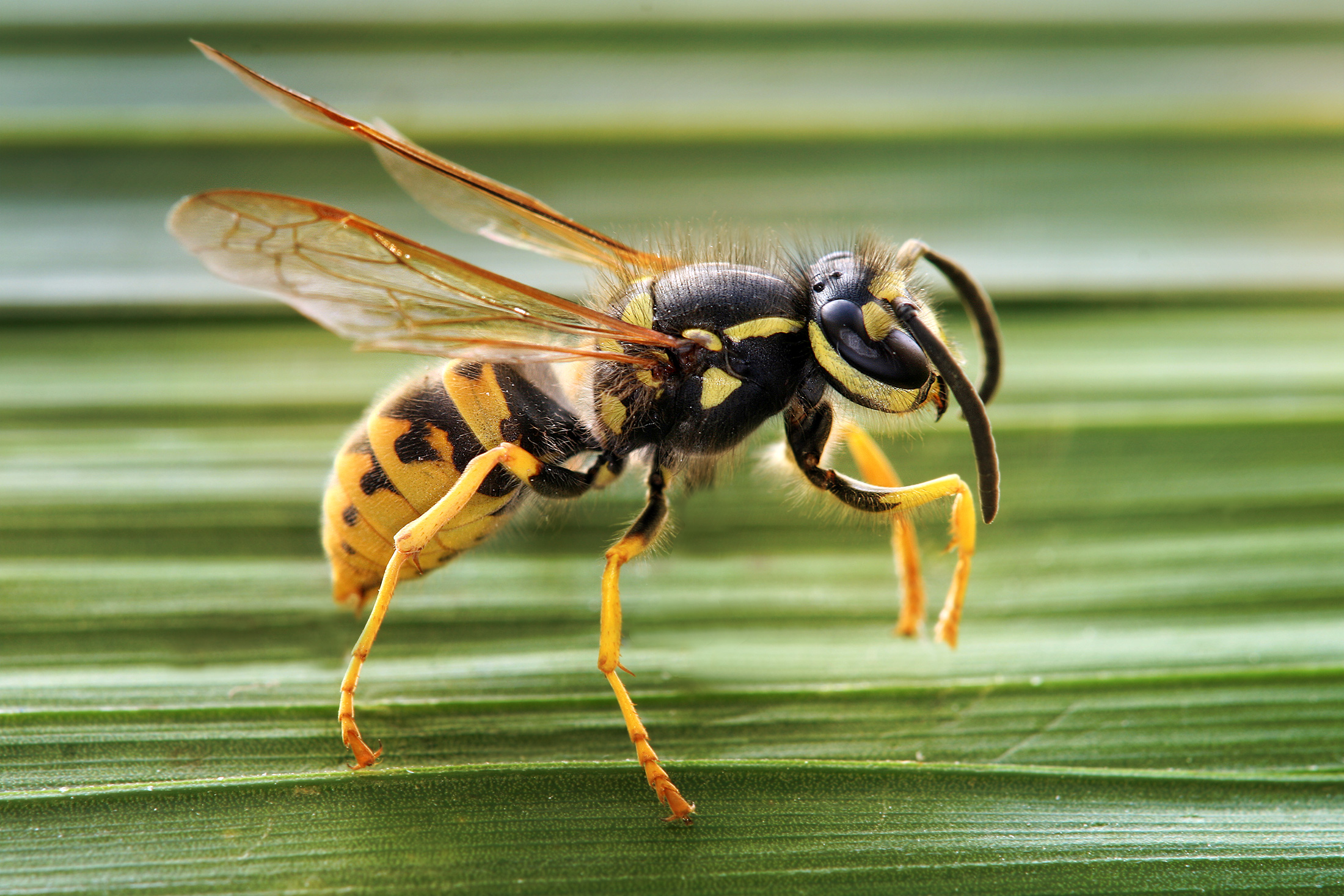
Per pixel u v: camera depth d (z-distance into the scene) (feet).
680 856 0.26
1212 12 0.34
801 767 0.27
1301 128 0.32
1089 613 0.28
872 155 0.32
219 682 0.27
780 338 0.28
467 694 0.27
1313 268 0.31
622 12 0.33
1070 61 0.33
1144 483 0.29
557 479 0.28
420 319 0.27
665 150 0.32
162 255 0.30
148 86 0.32
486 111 0.32
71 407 0.29
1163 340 0.31
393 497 0.27
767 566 0.29
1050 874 0.26
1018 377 0.30
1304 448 0.29
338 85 0.32
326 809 0.26
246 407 0.30
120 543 0.28
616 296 0.28
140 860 0.26
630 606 0.28
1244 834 0.26
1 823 0.26
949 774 0.27
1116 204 0.32
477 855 0.26
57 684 0.27
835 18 0.33
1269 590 0.28
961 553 0.27
